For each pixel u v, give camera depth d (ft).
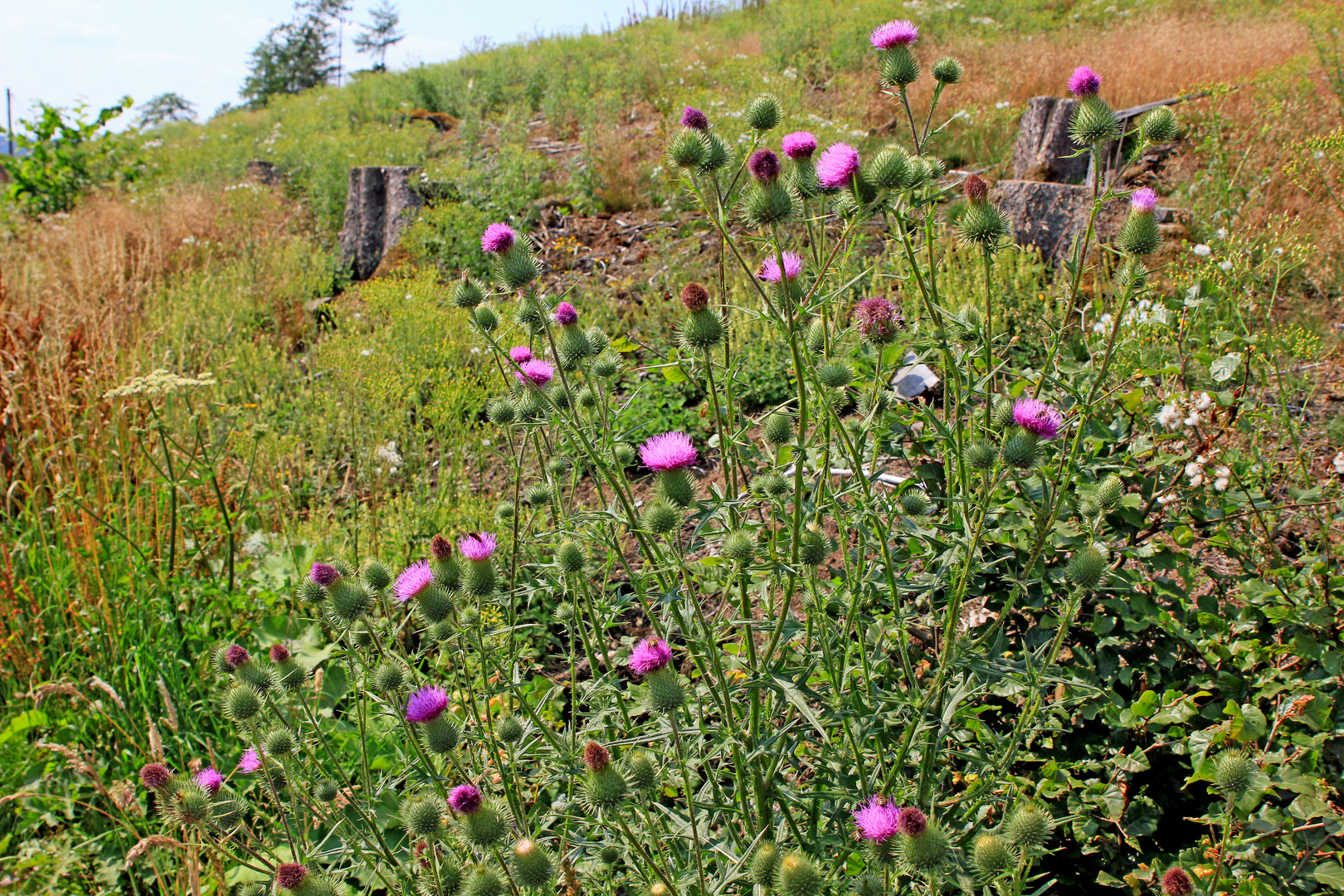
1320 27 36.65
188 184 52.80
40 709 12.68
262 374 25.48
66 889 10.42
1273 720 8.49
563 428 8.16
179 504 16.55
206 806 7.73
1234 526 11.18
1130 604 9.53
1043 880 9.20
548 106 49.73
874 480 7.90
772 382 19.34
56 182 50.26
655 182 33.86
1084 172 27.71
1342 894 7.63
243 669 8.48
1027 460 7.45
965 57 44.45
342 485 20.47
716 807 7.28
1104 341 12.12
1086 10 54.65
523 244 9.02
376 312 29.27
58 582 14.11
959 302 19.30
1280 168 22.63
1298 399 15.62
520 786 9.02
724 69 49.88
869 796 7.27
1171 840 9.27
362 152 47.44
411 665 9.12
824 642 7.54
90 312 22.15
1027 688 7.57
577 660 13.30
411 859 9.05
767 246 8.63
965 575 7.25
